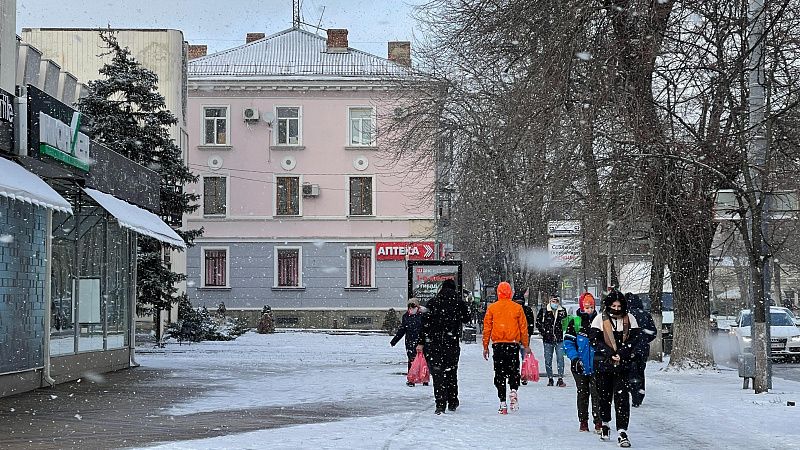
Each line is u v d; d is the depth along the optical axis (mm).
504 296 16766
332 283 59875
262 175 60156
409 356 24844
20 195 16156
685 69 21828
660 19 21172
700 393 20375
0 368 18844
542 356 34906
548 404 18312
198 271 59750
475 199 39469
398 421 15133
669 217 23797
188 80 59594
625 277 40531
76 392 20250
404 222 59812
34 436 13391
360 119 60500
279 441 12656
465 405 18047
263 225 60031
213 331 45406
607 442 12945
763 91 20703
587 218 23953
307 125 60250
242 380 23844
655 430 14391
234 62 61594
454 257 57375
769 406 17891
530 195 24672
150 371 26766
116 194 24938
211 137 60344
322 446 12164
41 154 19016
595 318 13188
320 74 60375
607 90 21156
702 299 26094
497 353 16609
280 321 59719
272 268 59906
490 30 23875
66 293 22781
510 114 22922
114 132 35781
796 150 21516
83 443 12617
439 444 12414
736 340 34219
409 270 38531
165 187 36281
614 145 22016
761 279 20469
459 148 39312
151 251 37000
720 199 21094
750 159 20797
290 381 23609
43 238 21141
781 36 20875
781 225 24812
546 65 21281
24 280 20016
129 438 13117
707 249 25938
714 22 21312
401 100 55656
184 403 18203
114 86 36188
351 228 59969
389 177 59781
